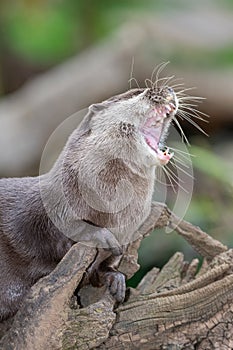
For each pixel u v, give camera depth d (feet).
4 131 16.89
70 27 21.93
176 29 18.70
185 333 12.07
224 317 12.08
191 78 17.69
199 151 13.67
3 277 12.18
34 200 12.20
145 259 13.47
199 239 12.35
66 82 17.57
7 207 12.24
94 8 21.29
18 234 12.17
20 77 22.34
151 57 17.89
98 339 11.98
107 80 17.51
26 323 11.91
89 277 12.16
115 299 12.07
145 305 12.09
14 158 16.74
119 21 21.06
